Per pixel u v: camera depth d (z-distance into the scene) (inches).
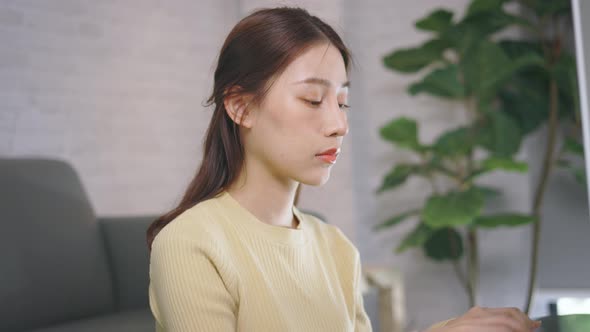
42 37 114.2
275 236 30.1
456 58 137.6
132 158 128.2
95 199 121.0
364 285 87.0
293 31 28.2
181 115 138.3
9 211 74.4
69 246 79.0
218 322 26.1
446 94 128.8
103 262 83.4
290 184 30.8
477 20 121.0
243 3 148.0
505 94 129.9
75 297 77.7
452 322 26.1
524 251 134.2
